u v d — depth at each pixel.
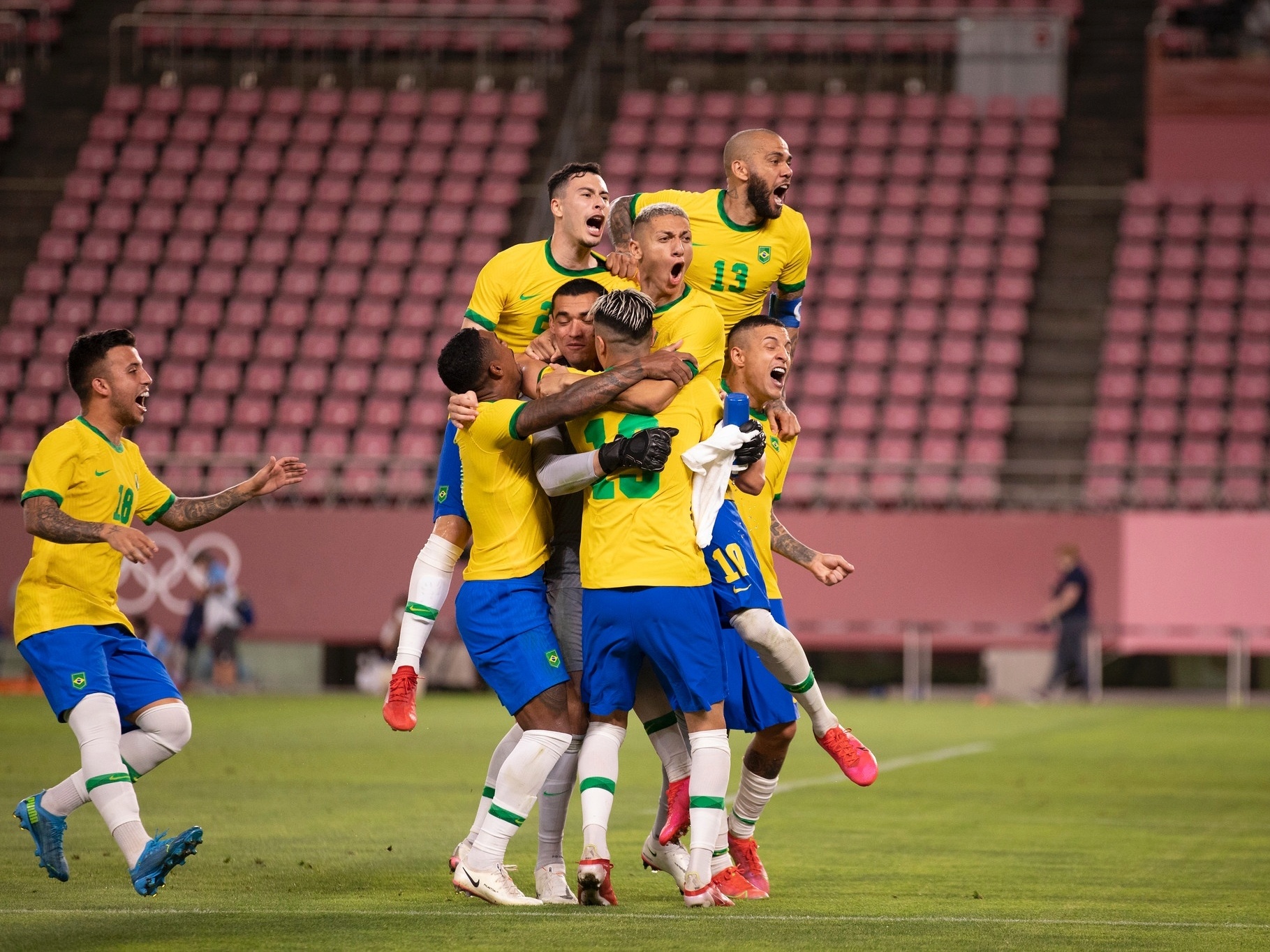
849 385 78.75
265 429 79.44
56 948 16.38
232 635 69.44
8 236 90.31
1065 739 48.12
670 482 19.75
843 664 75.00
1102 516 69.69
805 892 20.86
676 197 24.14
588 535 19.91
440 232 88.31
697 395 20.38
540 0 101.06
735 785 34.25
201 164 93.00
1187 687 72.19
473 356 20.25
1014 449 77.38
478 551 20.45
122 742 20.48
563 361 21.34
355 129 94.44
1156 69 90.12
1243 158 88.94
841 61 97.50
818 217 87.00
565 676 20.16
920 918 18.62
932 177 89.06
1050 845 25.83
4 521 73.56
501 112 95.38
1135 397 78.06
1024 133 91.00
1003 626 69.56
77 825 27.42
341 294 85.12
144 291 86.38
